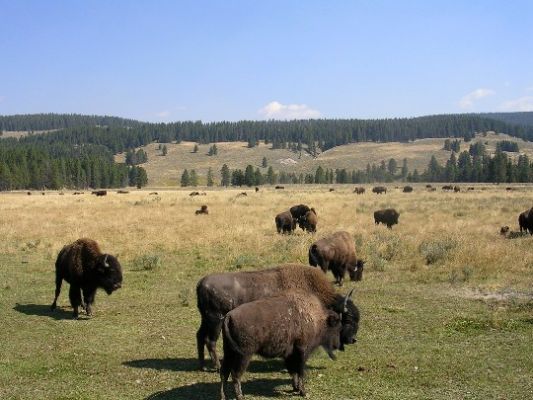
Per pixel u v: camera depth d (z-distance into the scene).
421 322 11.12
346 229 26.12
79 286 11.91
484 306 12.31
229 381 8.08
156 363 8.91
